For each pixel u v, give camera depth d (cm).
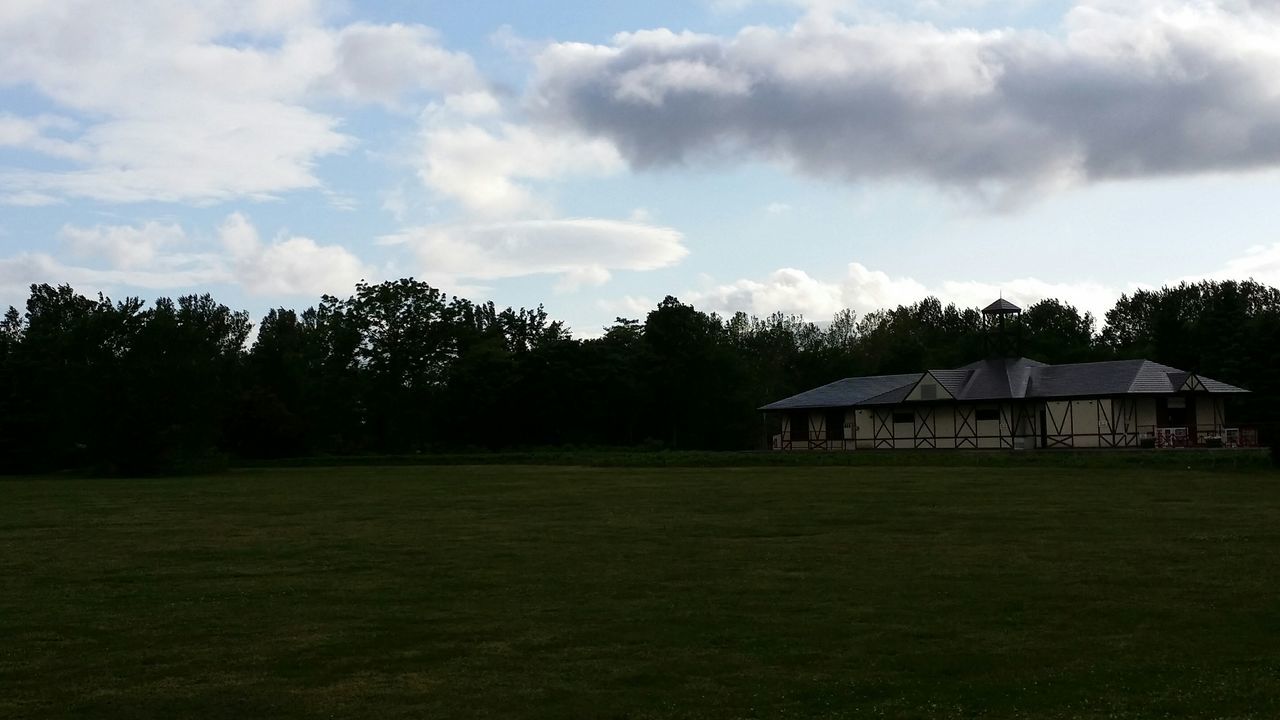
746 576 1822
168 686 1186
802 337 14112
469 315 9538
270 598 1689
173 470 6141
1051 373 6862
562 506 3200
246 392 8144
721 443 9388
